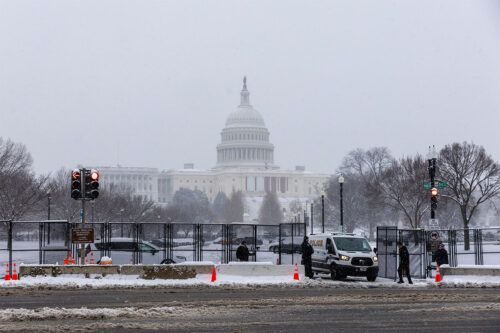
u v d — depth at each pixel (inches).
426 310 1275.8
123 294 1569.9
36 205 4830.2
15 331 1007.0
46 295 1539.1
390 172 5743.1
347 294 1594.5
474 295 1569.9
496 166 5206.7
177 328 1053.8
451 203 5718.5
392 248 2262.6
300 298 1482.5
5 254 3358.8
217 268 2026.3
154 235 5147.6
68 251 2155.5
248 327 1070.4
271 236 4525.1
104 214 5516.7
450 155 5044.3
